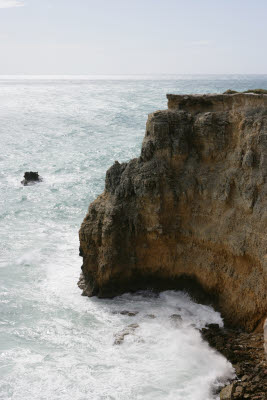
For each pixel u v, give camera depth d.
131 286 22.09
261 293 17.42
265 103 18.55
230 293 19.11
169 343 17.91
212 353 17.19
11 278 24.30
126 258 21.64
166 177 20.56
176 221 20.88
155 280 21.94
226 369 16.25
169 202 20.61
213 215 19.80
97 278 22.08
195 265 20.64
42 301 21.73
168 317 19.77
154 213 20.64
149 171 20.69
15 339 18.69
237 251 18.42
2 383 15.98
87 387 15.68
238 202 18.92
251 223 18.14
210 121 19.58
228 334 18.17
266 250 17.25
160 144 20.62
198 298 20.73
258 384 15.17
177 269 21.27
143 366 16.67
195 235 20.42
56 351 17.81
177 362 16.77
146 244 21.44
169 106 21.48
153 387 15.55
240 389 14.93
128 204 21.38
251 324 18.06
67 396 15.29
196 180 20.38
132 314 20.14
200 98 20.42
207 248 20.09
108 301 21.53
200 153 20.56
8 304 21.45
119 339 18.27
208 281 20.11
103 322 19.73
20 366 16.89
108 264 21.39
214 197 19.66
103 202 22.42
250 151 18.27
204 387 15.48
